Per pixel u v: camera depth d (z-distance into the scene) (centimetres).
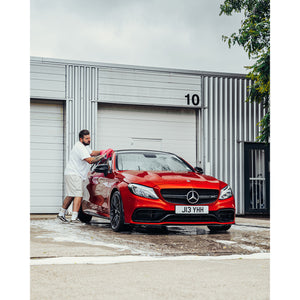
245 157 1409
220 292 357
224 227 797
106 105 1308
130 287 372
